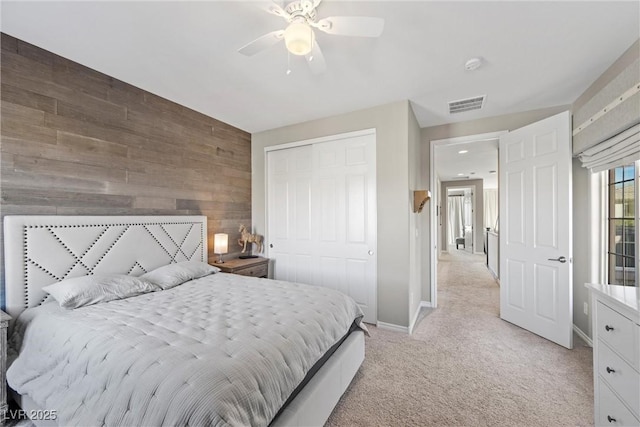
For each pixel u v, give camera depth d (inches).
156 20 67.2
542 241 105.6
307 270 137.6
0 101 71.6
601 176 97.2
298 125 139.7
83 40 75.1
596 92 94.0
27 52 75.9
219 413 36.7
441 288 181.3
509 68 88.0
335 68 88.8
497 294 167.6
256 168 154.7
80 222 83.8
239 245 148.3
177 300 76.0
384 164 116.2
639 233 80.9
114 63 86.3
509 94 106.6
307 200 138.0
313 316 66.4
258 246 153.6
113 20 67.1
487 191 403.5
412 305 118.4
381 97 109.7
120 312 65.9
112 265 91.1
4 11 63.5
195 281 98.8
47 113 79.7
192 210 122.8
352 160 125.4
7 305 70.5
